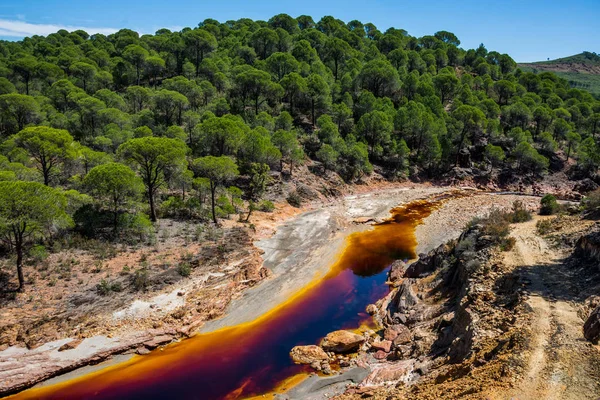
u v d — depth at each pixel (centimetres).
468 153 9250
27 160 5316
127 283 3631
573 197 7819
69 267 3762
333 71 11925
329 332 3222
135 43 12269
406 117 8969
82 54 10950
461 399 1645
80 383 2636
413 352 2648
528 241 3272
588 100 12794
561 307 2214
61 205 3850
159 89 8906
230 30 14912
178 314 3288
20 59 8625
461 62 15862
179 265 4041
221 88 9525
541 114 9975
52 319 3081
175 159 4881
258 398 2472
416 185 8644
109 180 4241
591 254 2725
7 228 3203
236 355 2927
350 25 18338
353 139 8462
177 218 5259
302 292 3888
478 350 2041
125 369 2777
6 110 6462
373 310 3512
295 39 13250
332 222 5984
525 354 1822
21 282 3322
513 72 15925
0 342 2805
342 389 2484
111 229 4569
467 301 2600
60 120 7031
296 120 9319
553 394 1570
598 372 1647
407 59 12850
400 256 4816
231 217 5641
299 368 2762
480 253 3198
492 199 7500
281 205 6544
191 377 2694
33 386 2600
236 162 6912
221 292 3675
